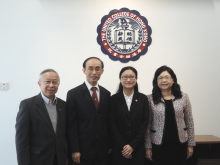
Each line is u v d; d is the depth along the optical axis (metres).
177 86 1.82
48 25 2.42
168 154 1.74
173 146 1.73
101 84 2.47
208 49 2.57
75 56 2.44
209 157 2.32
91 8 2.46
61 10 2.43
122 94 1.79
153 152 1.79
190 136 1.79
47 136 1.43
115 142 1.69
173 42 2.54
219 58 2.58
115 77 2.48
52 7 2.43
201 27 2.56
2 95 2.38
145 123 1.71
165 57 2.53
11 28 2.39
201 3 2.57
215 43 2.58
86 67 1.68
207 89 2.56
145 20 2.50
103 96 1.71
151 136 1.79
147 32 2.50
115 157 1.69
